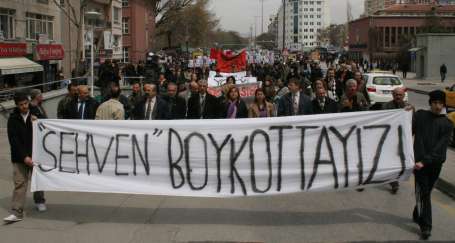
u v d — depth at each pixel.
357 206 8.59
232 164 7.72
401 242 6.79
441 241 6.83
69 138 7.95
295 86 10.05
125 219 7.84
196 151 7.75
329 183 7.68
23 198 7.84
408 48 72.69
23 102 7.76
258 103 10.34
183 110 11.45
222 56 24.53
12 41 33.75
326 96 10.31
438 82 49.34
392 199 9.06
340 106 10.37
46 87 26.14
